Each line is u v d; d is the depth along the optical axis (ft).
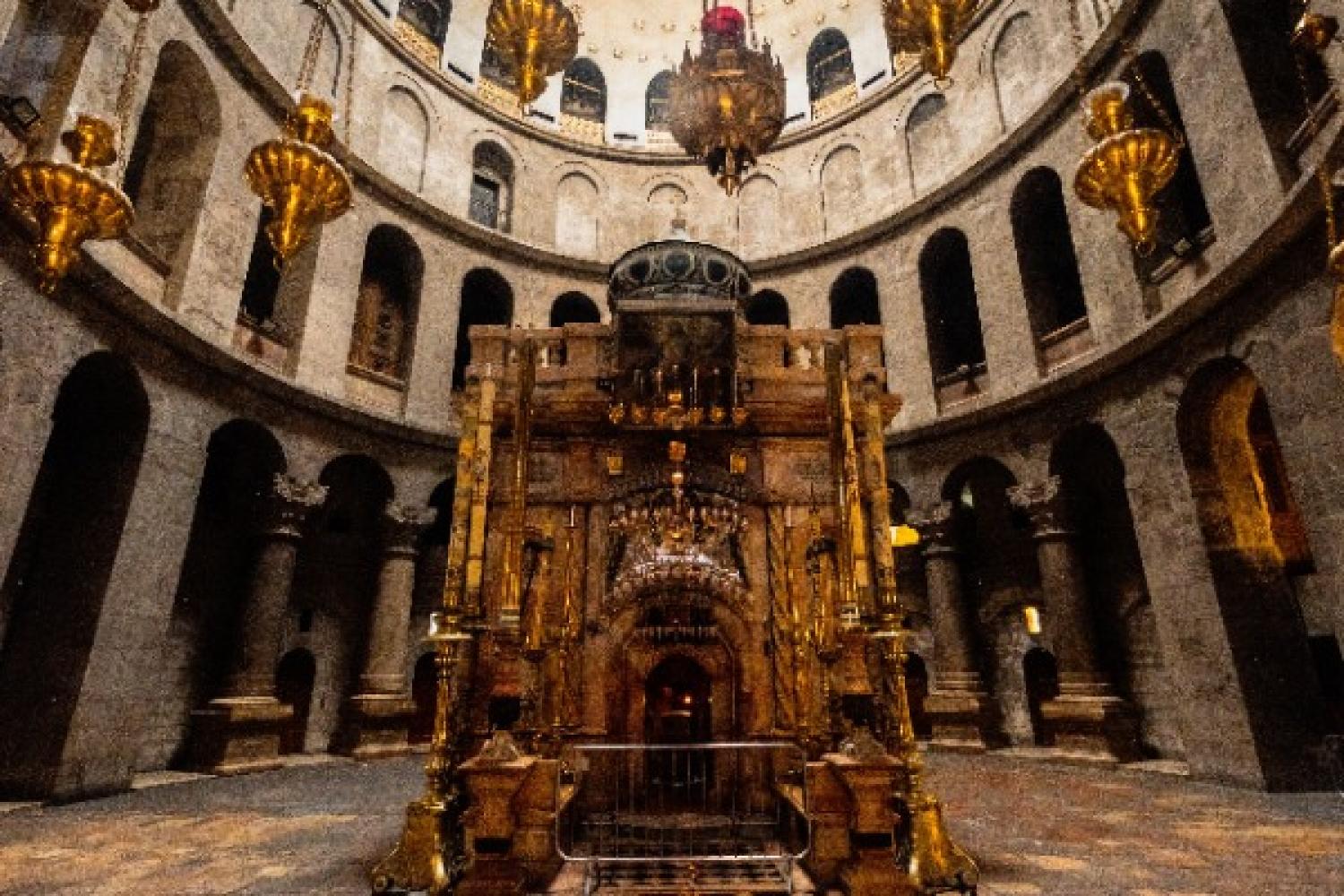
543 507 31.37
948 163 64.75
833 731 25.66
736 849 23.17
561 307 76.13
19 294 28.81
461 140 70.38
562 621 29.58
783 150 78.07
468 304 73.26
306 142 20.02
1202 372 38.19
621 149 78.95
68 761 32.60
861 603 23.22
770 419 31.50
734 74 34.99
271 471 49.73
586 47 83.46
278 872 21.06
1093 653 47.34
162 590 38.14
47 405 30.55
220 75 45.88
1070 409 48.44
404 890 17.57
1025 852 23.25
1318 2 28.94
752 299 73.67
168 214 43.52
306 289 53.21
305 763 48.26
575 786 25.26
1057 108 52.08
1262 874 20.45
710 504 30.76
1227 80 36.94
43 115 31.14
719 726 30.50
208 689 48.44
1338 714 41.68
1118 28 45.47
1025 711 53.98
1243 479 39.24
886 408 29.94
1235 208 36.55
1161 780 38.86
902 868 18.97
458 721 20.81
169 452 39.11
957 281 69.21
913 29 25.08
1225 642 36.45
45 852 23.56
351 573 58.34
